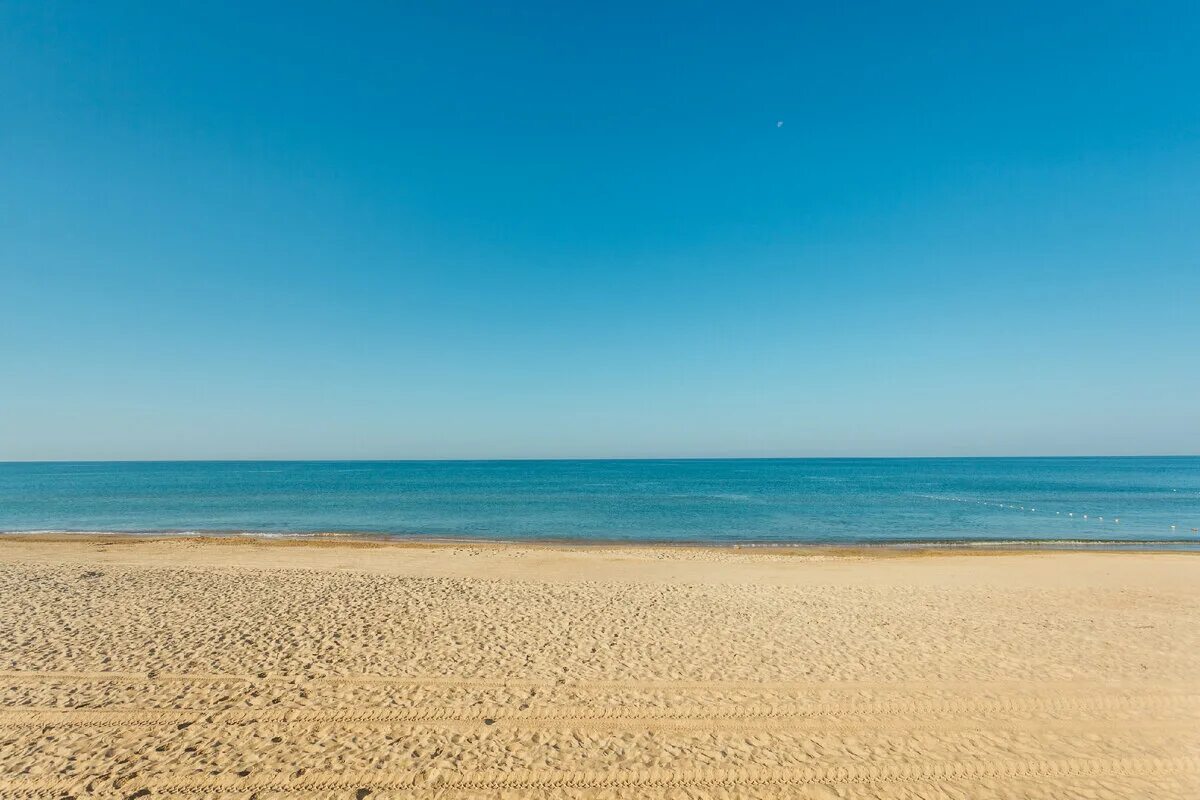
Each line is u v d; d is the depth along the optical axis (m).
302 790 5.26
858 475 96.44
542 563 18.83
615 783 5.46
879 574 16.92
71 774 5.45
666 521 34.38
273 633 9.69
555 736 6.30
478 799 5.20
